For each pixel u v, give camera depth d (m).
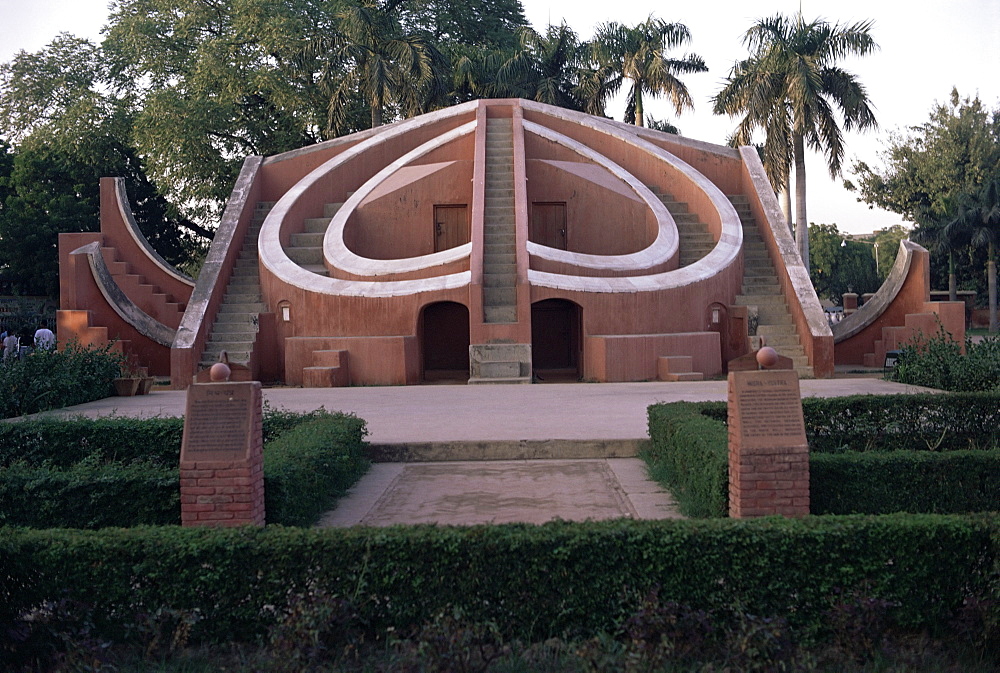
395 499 7.24
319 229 20.53
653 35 33.91
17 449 7.74
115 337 18.47
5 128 32.16
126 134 31.94
